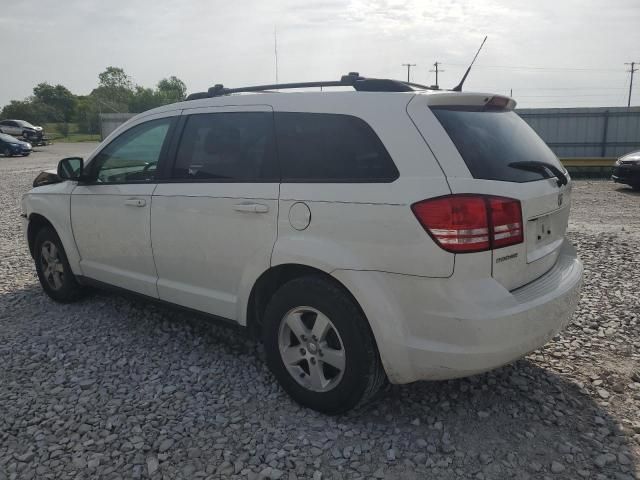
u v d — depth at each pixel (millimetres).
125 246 4207
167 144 3934
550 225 3213
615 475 2611
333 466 2703
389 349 2789
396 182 2768
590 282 5547
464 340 2625
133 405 3275
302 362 3246
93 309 4934
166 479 2619
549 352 3932
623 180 14438
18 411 3215
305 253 3008
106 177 4387
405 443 2883
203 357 3934
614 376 3570
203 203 3547
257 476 2625
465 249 2592
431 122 2816
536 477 2613
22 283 5793
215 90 4047
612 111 20438
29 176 18969
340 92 3146
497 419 3100
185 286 3832
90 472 2674
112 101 82875
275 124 3326
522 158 3053
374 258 2793
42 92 85438
